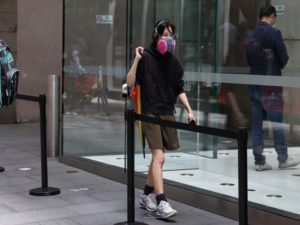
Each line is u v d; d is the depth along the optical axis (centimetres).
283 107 629
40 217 588
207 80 750
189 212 609
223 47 729
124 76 796
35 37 1295
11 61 722
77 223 568
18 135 1155
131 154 549
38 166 847
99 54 838
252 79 670
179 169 738
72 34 865
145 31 809
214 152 723
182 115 760
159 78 580
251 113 671
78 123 862
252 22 687
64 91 873
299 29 605
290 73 617
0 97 718
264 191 617
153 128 578
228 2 730
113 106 812
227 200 591
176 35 799
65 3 858
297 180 622
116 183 739
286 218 531
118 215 596
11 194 681
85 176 780
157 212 579
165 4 812
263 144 653
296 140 619
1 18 1267
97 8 841
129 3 795
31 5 1288
